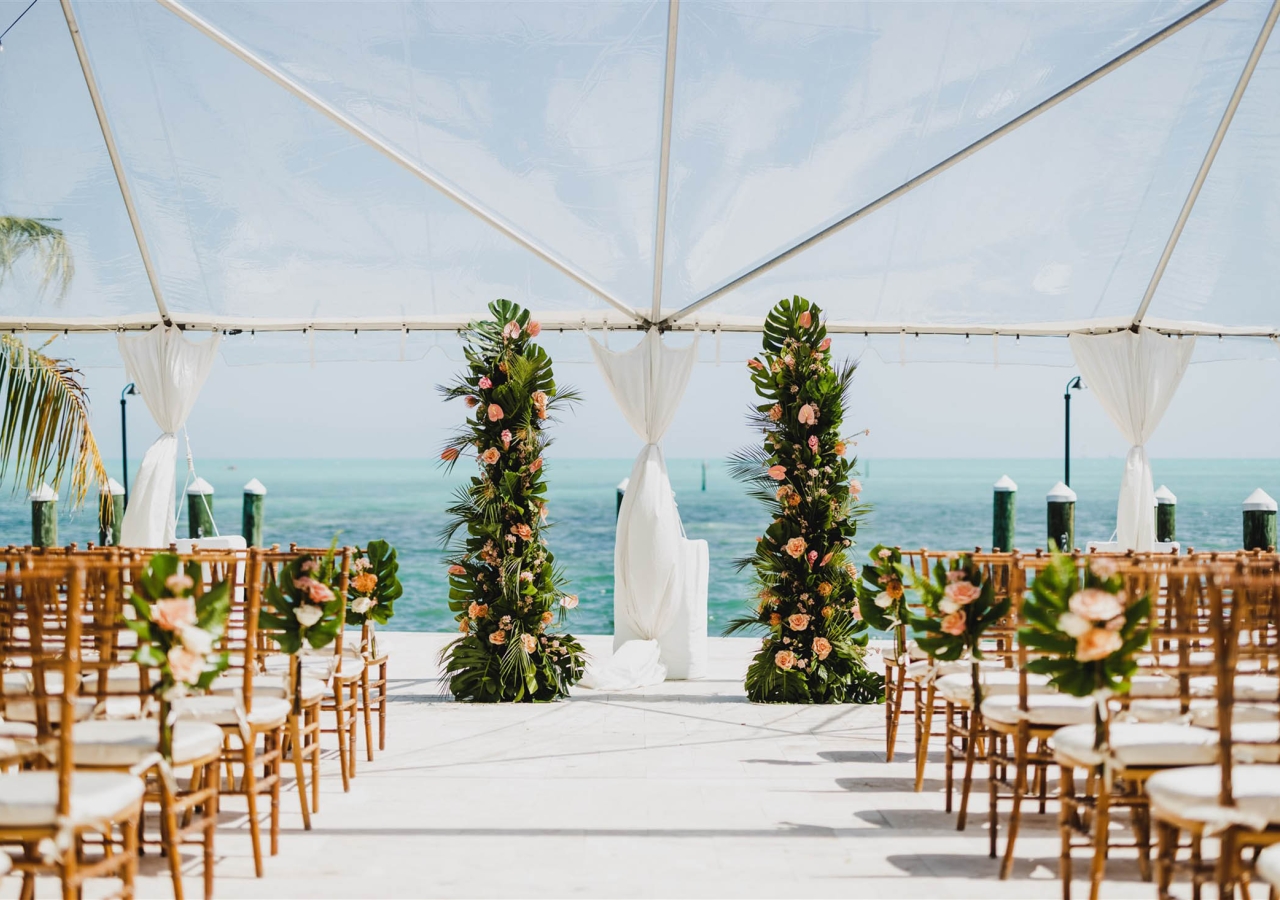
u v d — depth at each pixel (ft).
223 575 12.57
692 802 13.20
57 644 13.42
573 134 18.19
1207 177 19.20
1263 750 9.04
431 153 18.51
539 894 10.01
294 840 11.68
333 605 11.82
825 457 20.58
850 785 14.06
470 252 20.74
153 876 10.57
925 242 20.38
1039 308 22.27
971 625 11.75
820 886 10.25
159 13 16.81
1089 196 19.61
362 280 21.36
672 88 17.20
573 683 20.67
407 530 97.45
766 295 21.52
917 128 18.17
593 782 14.14
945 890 10.14
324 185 19.51
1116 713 10.84
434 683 21.74
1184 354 22.65
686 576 22.40
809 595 20.10
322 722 17.80
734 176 18.80
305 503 112.57
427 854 11.18
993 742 11.18
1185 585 10.33
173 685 9.04
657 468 21.65
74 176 19.54
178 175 19.39
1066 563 9.58
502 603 19.99
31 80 17.95
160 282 21.45
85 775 8.27
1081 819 12.01
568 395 20.83
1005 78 17.47
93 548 13.32
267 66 16.58
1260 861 7.07
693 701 19.90
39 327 22.65
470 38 16.81
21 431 19.89
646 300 21.68
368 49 16.90
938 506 107.65
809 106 17.78
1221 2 16.02
